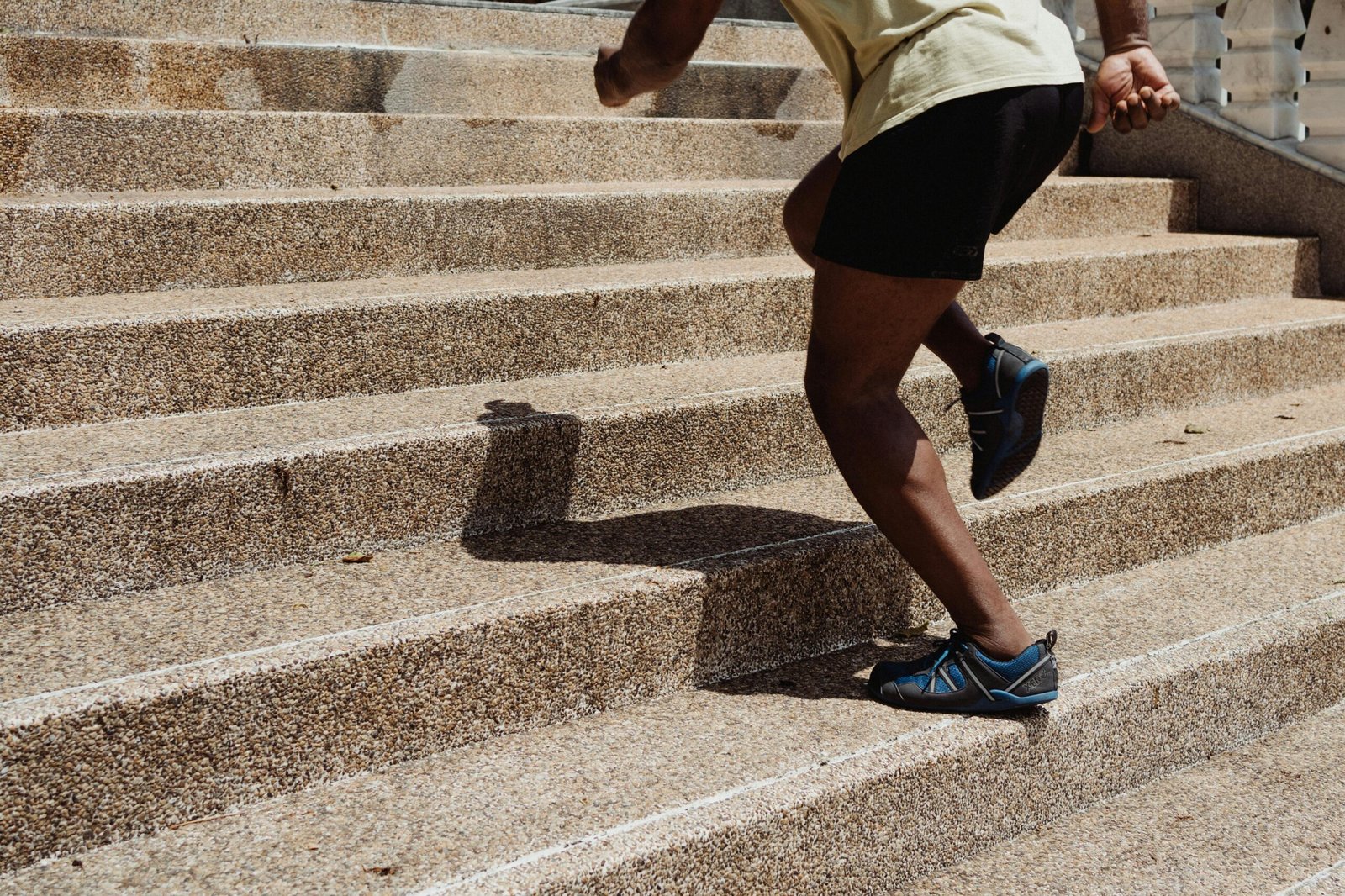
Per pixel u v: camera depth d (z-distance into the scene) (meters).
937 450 3.35
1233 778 2.53
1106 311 4.38
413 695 2.02
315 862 1.71
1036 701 2.24
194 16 4.50
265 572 2.33
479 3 5.10
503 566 2.38
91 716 1.73
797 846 1.94
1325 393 4.25
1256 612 2.81
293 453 2.34
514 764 2.02
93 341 2.54
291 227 3.25
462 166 4.14
